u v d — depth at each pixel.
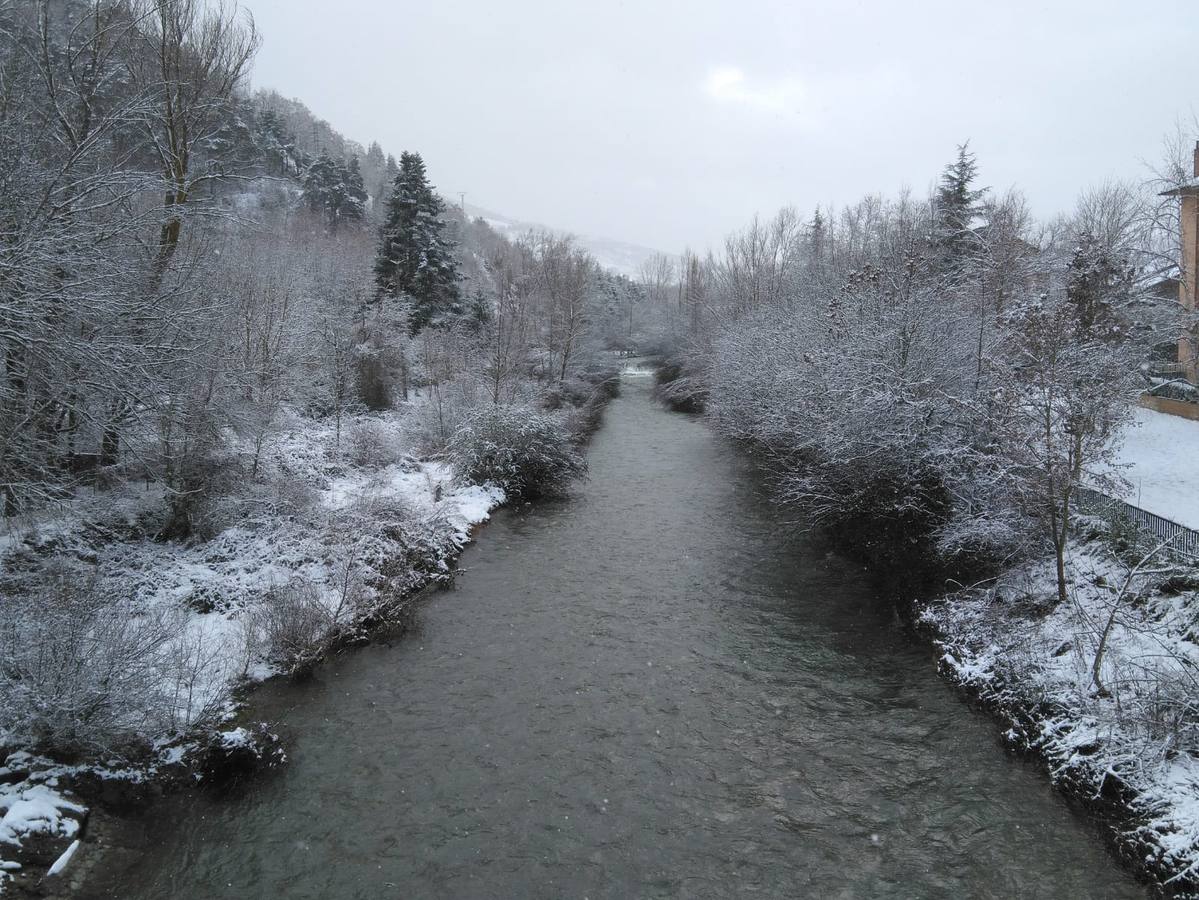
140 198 14.42
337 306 32.78
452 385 30.77
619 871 7.82
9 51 11.61
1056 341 12.27
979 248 28.84
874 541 18.17
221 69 17.09
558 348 46.03
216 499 15.45
